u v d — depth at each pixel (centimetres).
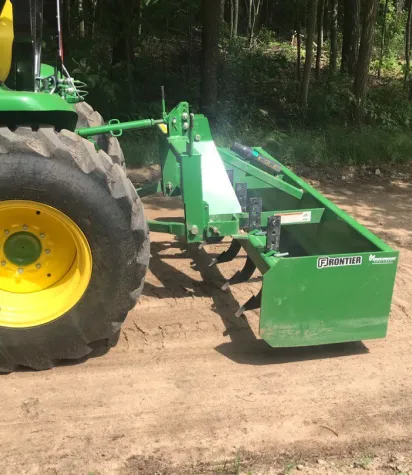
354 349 354
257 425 285
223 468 257
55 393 303
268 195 497
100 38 1017
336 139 829
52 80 411
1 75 322
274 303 322
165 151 447
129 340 354
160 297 407
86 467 255
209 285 428
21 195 295
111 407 294
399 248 508
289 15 1836
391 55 1598
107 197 299
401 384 321
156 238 511
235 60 1213
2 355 311
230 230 378
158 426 281
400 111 1035
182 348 349
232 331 369
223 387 313
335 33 1242
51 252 317
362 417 293
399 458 267
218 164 419
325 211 407
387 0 1498
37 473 251
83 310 312
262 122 932
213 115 897
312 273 321
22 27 343
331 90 1028
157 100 968
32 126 328
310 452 269
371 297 332
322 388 315
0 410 288
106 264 307
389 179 739
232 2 1703
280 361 339
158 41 1332
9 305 313
